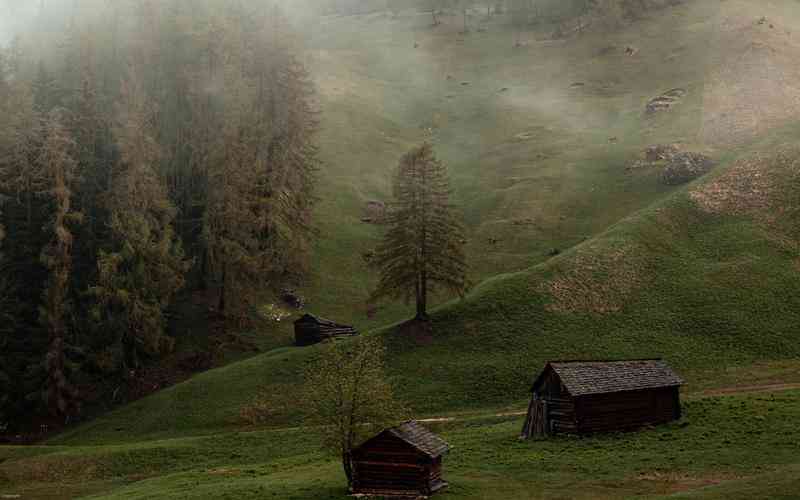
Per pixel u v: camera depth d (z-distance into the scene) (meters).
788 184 83.19
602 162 114.44
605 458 38.25
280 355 70.50
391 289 70.81
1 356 69.31
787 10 157.38
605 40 173.25
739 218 81.25
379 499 33.53
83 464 50.75
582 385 43.72
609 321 67.31
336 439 34.81
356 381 35.19
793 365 56.72
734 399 46.97
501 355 63.59
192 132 91.38
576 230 96.38
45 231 74.50
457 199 115.12
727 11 161.38
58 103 91.00
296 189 89.25
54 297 70.00
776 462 33.56
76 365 69.00
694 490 28.86
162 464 50.19
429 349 66.31
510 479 35.84
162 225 81.12
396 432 34.47
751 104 110.69
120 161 79.44
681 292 70.12
